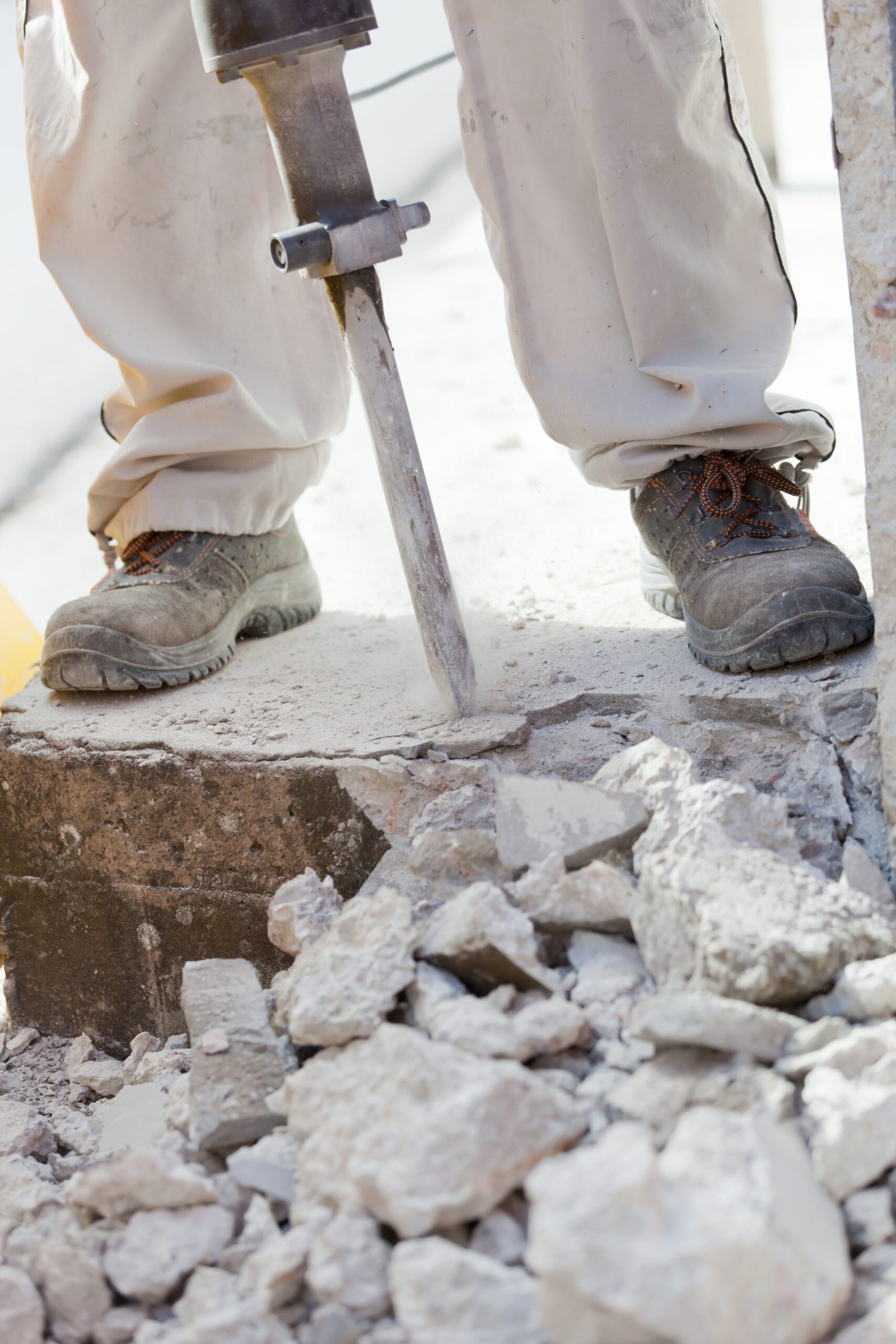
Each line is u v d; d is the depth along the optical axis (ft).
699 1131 3.42
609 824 4.73
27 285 19.13
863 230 4.09
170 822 5.82
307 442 6.95
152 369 6.53
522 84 5.53
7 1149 5.13
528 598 7.13
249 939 5.84
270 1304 3.59
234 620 6.86
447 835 4.96
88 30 6.09
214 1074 4.51
